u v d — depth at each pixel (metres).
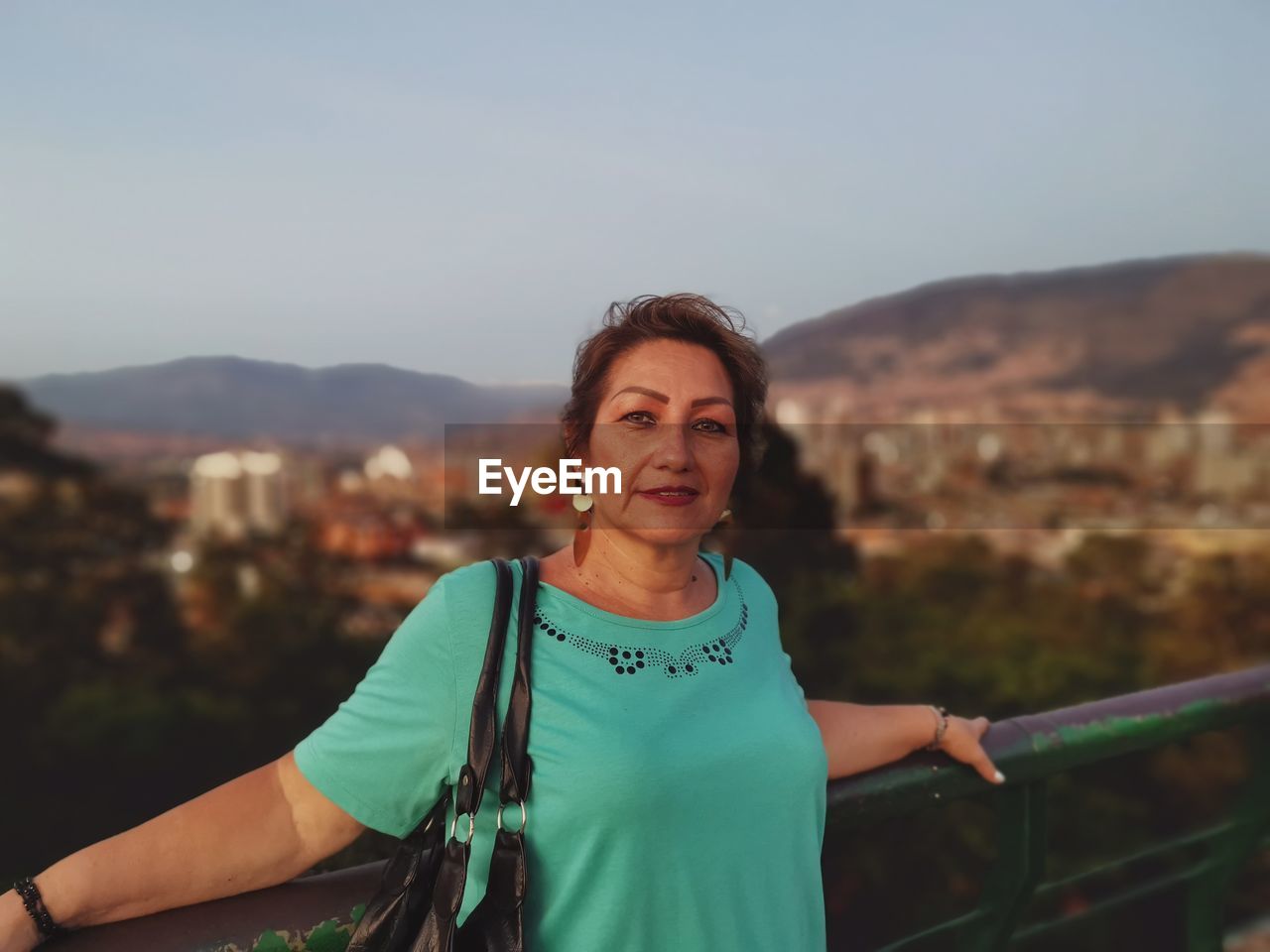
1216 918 2.04
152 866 1.04
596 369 1.24
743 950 1.14
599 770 1.06
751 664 1.23
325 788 1.08
